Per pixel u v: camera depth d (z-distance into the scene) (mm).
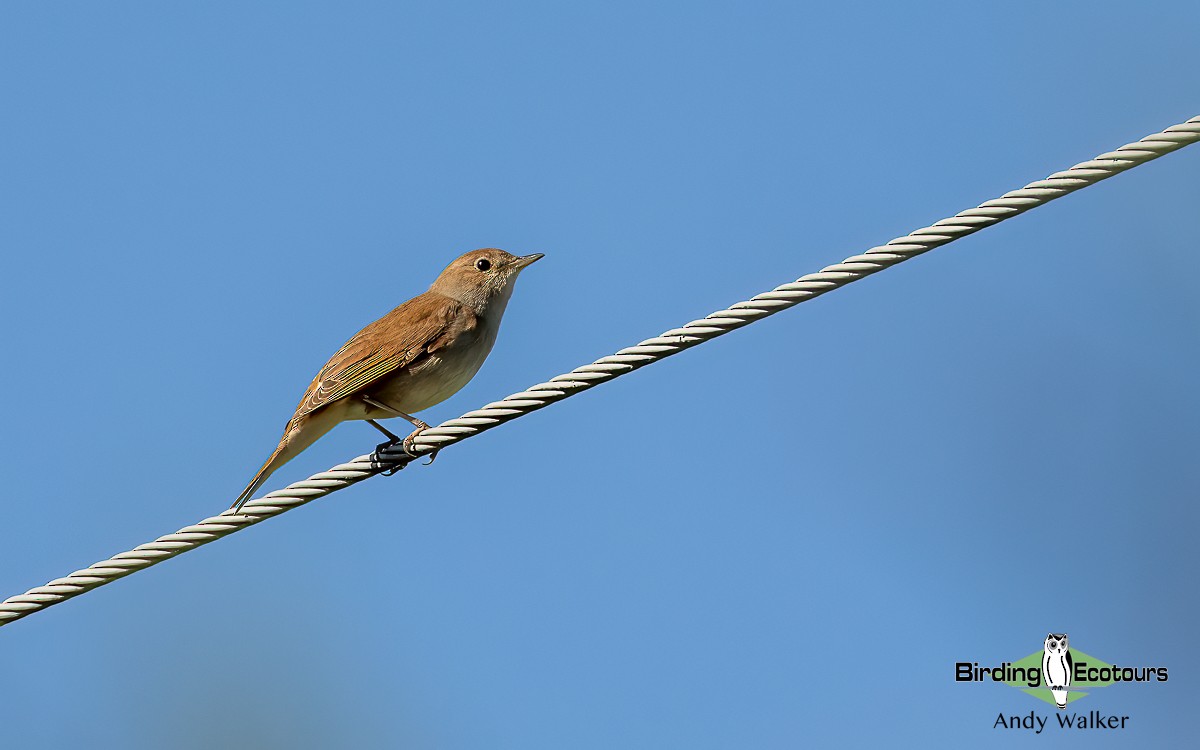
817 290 10859
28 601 12250
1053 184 10336
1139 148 10227
